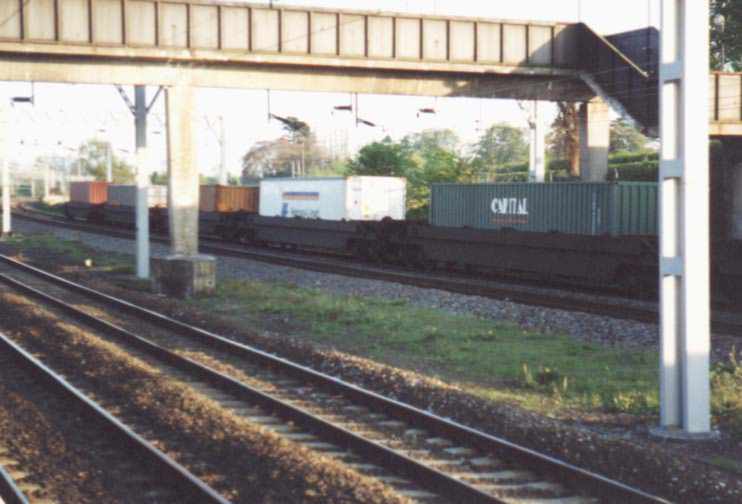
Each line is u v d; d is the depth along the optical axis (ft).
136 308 84.74
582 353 62.64
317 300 91.09
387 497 29.96
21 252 166.40
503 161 297.94
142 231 118.01
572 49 110.42
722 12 170.09
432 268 132.16
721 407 44.60
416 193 191.83
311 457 34.73
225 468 34.53
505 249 114.11
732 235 123.75
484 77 110.22
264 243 179.93
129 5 96.32
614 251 96.73
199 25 98.63
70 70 96.94
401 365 59.26
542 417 43.06
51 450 37.24
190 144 101.30
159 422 41.68
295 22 101.24
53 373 51.57
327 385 50.72
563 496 31.48
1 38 92.17
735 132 111.65
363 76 106.01
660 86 40.96
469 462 35.65
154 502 30.94
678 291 41.09
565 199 106.73
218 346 65.51
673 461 34.76
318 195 162.50
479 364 59.06
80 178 438.81
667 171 40.91
